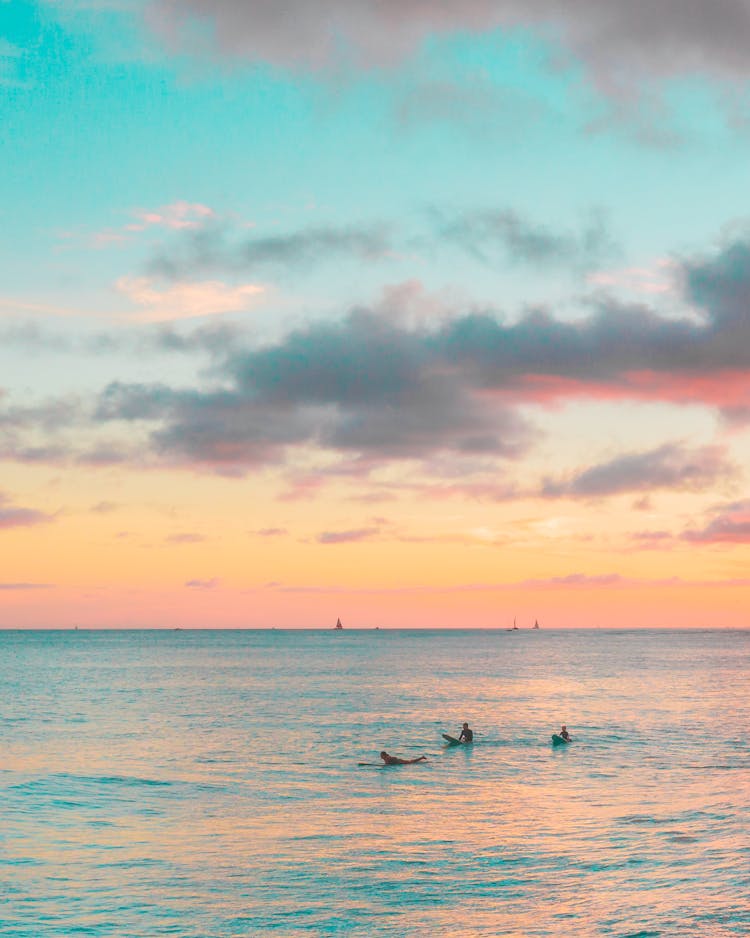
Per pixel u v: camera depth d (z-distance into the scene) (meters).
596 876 28.20
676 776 47.91
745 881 27.48
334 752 57.38
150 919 24.52
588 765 52.03
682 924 23.78
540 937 22.97
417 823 35.94
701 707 91.94
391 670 167.88
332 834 34.06
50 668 173.75
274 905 25.64
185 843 32.56
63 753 56.53
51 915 24.81
